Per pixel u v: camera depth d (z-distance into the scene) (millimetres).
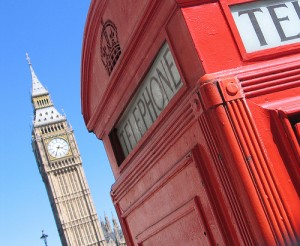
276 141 1562
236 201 1561
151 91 2090
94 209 87250
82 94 2980
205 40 1669
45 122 92938
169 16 1771
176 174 1954
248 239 1536
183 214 1977
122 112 2463
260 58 1680
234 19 1716
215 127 1581
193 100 1670
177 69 1809
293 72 1655
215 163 1643
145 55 2041
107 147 2904
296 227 1477
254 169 1510
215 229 1734
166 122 1939
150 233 2420
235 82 1588
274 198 1491
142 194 2412
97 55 2580
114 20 2248
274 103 1607
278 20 1759
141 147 2301
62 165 89375
